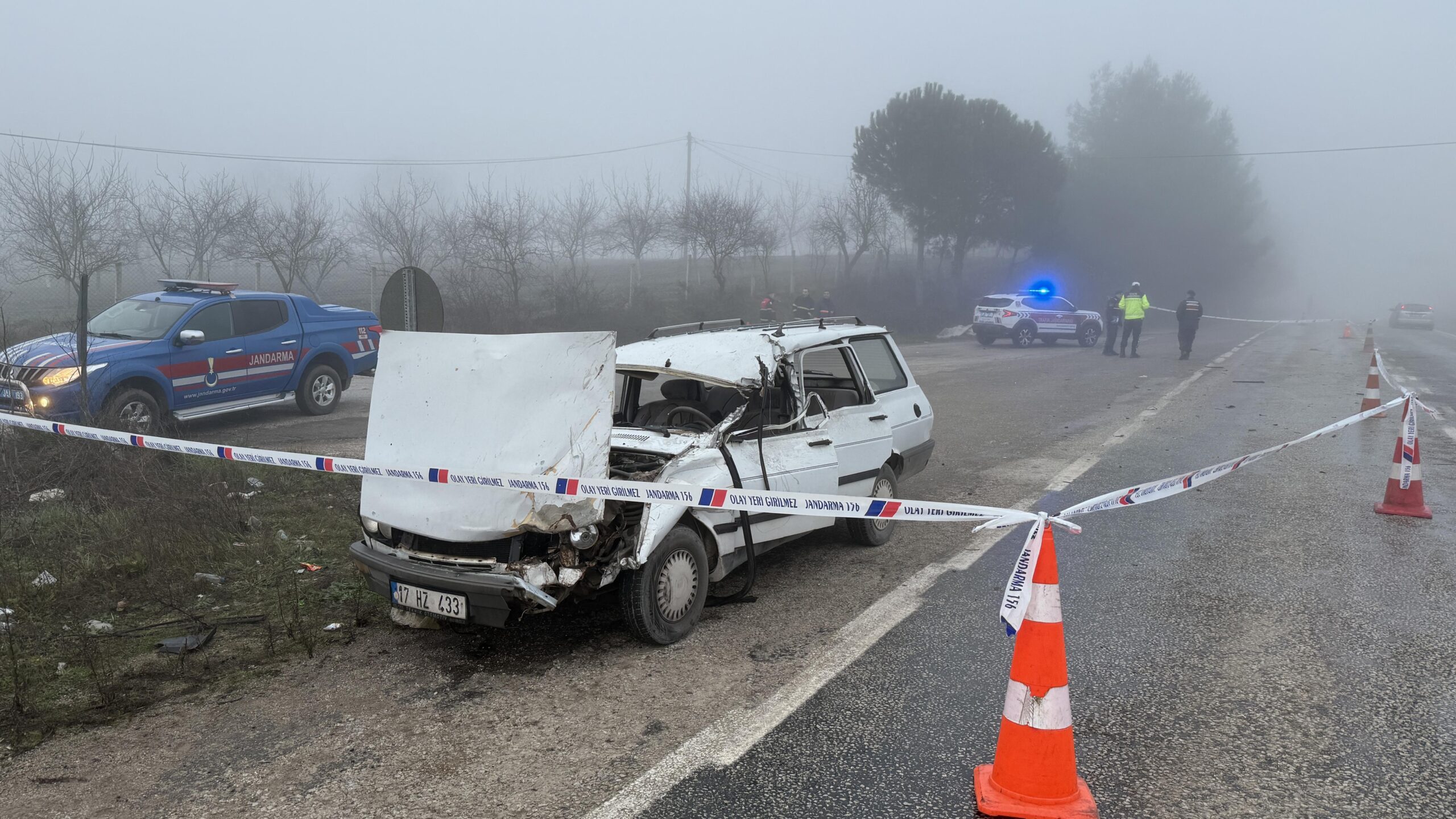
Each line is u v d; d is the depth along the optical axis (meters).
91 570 5.77
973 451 10.20
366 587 5.62
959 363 22.00
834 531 7.06
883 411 6.67
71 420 9.16
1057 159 40.16
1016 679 3.19
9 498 7.05
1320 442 10.42
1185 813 3.21
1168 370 19.58
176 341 10.39
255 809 3.26
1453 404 13.41
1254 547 6.45
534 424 4.41
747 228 32.69
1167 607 5.27
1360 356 22.81
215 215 23.81
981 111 38.00
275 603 5.40
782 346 5.80
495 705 4.07
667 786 3.37
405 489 4.59
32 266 21.00
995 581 5.77
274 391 11.73
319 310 12.51
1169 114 53.62
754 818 3.16
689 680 4.32
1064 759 3.13
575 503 4.24
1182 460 9.52
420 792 3.35
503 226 26.02
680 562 4.81
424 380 4.68
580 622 5.08
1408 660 4.49
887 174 37.34
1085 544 6.55
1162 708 4.01
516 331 23.08
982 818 3.16
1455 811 3.21
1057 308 28.17
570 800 3.29
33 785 3.43
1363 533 6.77
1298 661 4.50
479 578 4.23
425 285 6.66
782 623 5.07
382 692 4.22
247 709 4.05
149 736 3.81
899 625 5.01
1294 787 3.37
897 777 3.43
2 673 4.39
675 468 4.81
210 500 6.94
